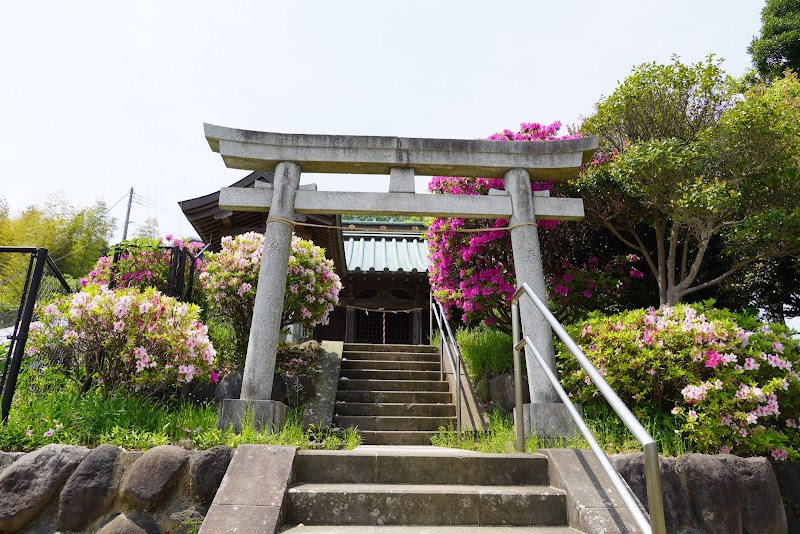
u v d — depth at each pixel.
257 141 5.20
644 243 7.69
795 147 5.71
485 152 5.32
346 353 8.33
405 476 3.38
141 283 6.88
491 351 7.22
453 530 2.82
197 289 7.54
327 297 7.66
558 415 4.41
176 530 3.10
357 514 2.97
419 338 12.27
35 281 4.20
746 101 6.06
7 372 4.06
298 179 5.24
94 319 4.52
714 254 7.41
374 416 6.50
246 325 7.02
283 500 2.89
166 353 4.57
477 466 3.44
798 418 4.21
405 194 5.21
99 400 4.14
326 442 4.15
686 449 4.01
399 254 13.66
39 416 3.91
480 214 5.23
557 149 5.33
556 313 7.11
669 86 6.71
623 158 6.46
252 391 4.54
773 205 6.06
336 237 10.08
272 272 4.88
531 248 5.08
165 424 3.96
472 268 7.09
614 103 6.96
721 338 4.20
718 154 6.08
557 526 3.02
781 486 3.83
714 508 3.35
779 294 7.79
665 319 4.59
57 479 3.31
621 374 4.43
